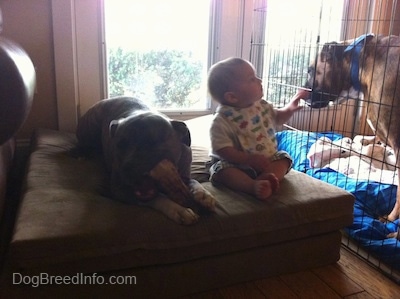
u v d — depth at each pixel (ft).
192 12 8.41
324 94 6.48
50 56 7.34
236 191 4.58
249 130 4.74
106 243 3.56
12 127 3.16
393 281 4.39
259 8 8.68
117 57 8.11
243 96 4.67
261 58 9.04
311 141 7.93
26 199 4.10
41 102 7.53
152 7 8.09
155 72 8.47
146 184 3.88
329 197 4.49
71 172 5.09
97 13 7.50
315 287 4.25
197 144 6.79
